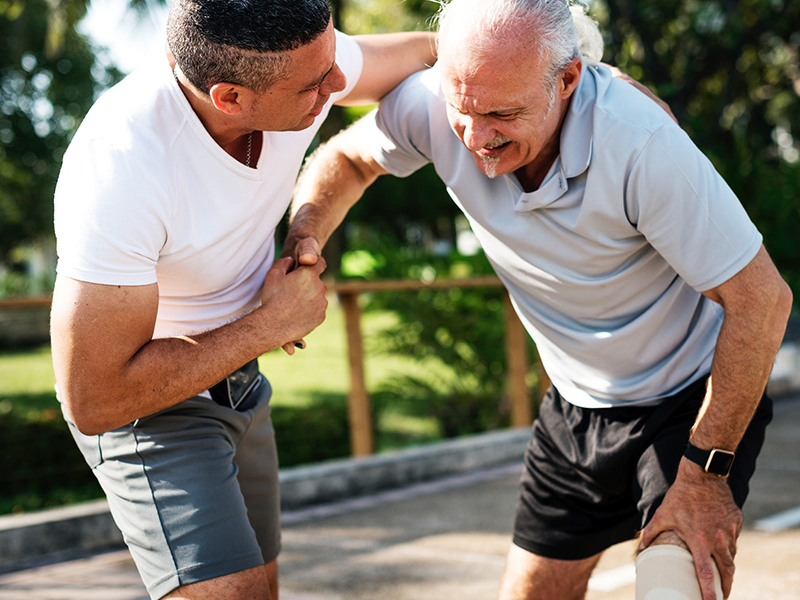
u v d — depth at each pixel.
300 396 8.00
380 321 6.22
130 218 1.50
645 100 1.65
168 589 1.61
